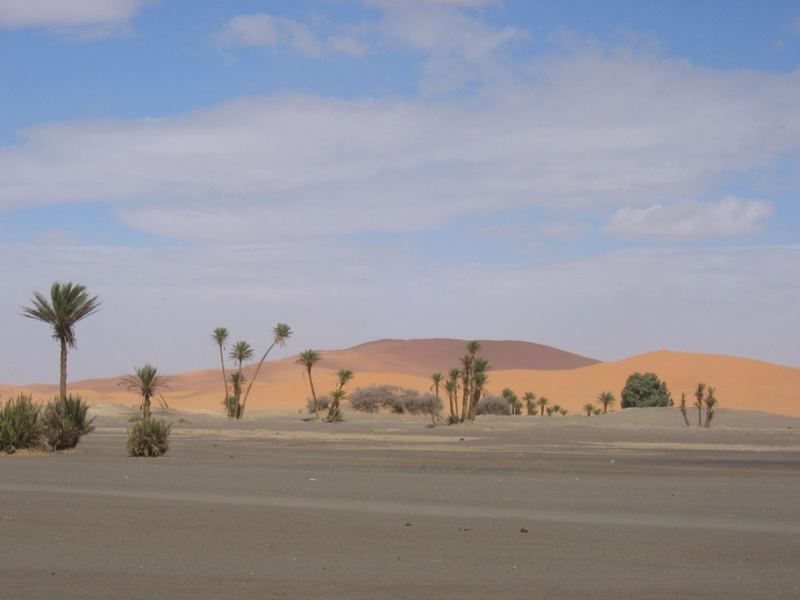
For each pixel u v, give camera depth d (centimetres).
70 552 1334
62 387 4309
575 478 2647
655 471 3017
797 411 12225
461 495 2138
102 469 2823
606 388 14488
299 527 1591
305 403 12375
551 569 1248
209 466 2989
